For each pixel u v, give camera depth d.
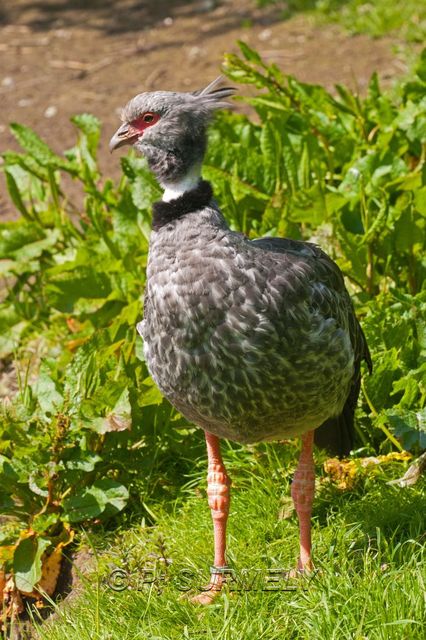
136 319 8.95
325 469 7.75
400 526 7.07
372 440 8.06
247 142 10.43
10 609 7.42
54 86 16.20
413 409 7.78
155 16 18.98
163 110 6.34
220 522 6.89
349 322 6.81
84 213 11.34
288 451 7.98
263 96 10.27
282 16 17.80
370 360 7.48
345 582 6.35
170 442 8.30
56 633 6.64
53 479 7.62
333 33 16.62
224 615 6.33
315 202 8.84
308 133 9.63
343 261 8.71
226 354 6.08
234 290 6.03
